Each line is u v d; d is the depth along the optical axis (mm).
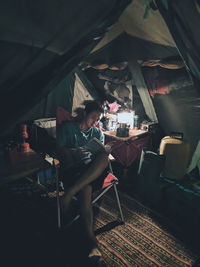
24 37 1477
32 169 2104
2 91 1635
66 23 1596
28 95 1735
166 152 3242
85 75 4266
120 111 4227
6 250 2373
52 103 4082
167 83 3566
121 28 3391
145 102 4062
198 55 1938
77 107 4273
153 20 2646
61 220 2814
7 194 3326
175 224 2832
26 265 2205
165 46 3137
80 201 2395
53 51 1681
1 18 1317
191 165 3225
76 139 2711
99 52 3727
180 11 1746
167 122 3930
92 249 2160
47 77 1741
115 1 1646
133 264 2250
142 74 3729
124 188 3621
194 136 3594
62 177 2617
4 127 1808
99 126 4008
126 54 3633
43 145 3480
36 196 3305
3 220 2795
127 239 2568
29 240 2508
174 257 2350
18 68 1587
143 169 3285
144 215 2984
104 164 2551
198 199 2734
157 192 3090
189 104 3473
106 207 3127
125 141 3730
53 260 2268
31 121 3809
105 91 4441
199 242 2553
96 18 1706
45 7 1448
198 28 1738
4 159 2246
